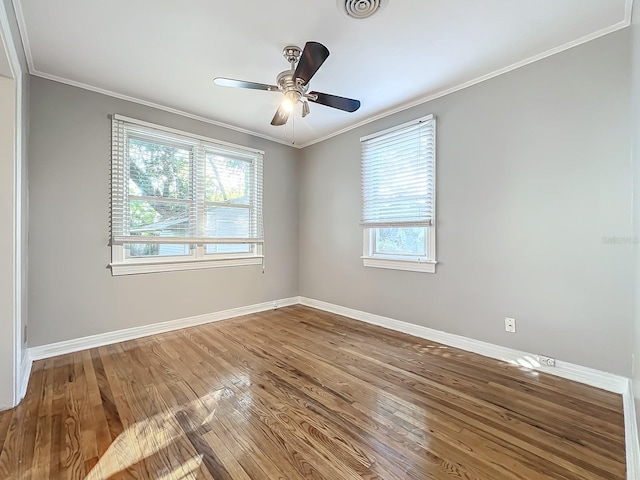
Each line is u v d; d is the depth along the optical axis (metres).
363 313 3.69
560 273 2.23
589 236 2.11
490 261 2.60
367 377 2.22
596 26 1.99
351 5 1.80
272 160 4.25
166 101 3.08
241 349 2.77
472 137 2.70
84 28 1.99
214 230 3.68
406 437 1.56
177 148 3.38
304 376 2.24
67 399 1.92
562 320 2.23
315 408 1.82
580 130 2.13
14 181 1.84
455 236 2.83
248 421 1.69
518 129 2.42
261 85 2.17
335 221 4.03
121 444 1.51
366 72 2.55
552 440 1.53
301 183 4.54
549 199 2.28
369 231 3.62
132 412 1.78
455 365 2.43
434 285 3.00
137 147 3.10
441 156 2.92
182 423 1.67
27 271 2.42
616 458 1.41
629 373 1.96
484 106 2.62
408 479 1.29
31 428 1.62
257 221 4.07
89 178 2.79
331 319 3.76
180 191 3.40
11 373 1.82
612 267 2.02
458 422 1.68
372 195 3.56
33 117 2.49
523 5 1.80
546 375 2.25
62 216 2.64
